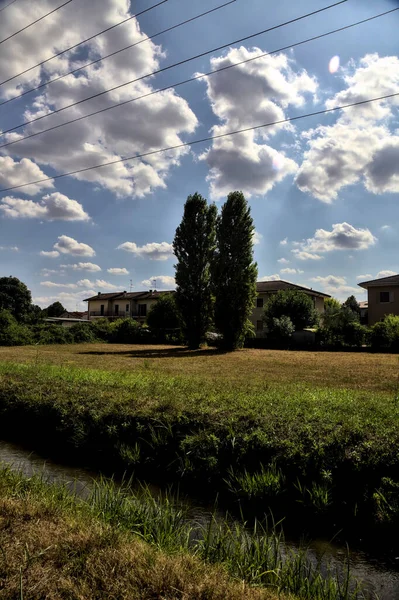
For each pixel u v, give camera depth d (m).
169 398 8.19
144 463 6.76
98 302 77.69
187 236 37.72
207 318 38.16
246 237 36.00
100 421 7.82
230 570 3.37
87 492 5.60
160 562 3.07
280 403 7.68
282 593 2.97
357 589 3.17
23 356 26.30
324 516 4.84
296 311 46.53
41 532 3.47
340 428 5.81
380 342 36.69
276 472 5.48
